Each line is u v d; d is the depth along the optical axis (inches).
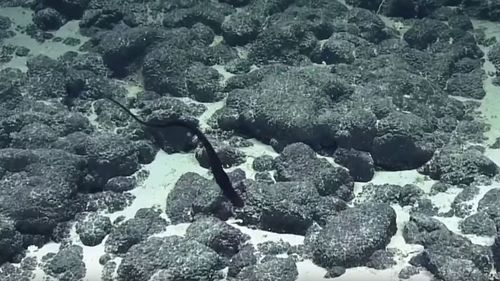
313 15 375.2
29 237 265.4
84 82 343.0
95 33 394.6
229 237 249.8
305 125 291.6
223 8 399.5
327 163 283.0
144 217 267.0
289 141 296.5
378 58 338.6
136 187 289.3
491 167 276.2
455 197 267.1
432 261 231.9
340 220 250.1
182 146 308.2
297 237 257.0
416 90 315.6
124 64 361.1
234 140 305.4
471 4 402.6
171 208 269.9
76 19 414.3
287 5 397.7
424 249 242.1
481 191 266.2
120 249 255.0
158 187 288.0
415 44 370.0
